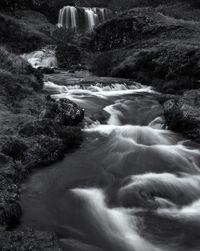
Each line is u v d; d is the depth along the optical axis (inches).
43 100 520.1
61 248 234.1
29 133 389.7
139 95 673.0
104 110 550.3
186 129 465.4
